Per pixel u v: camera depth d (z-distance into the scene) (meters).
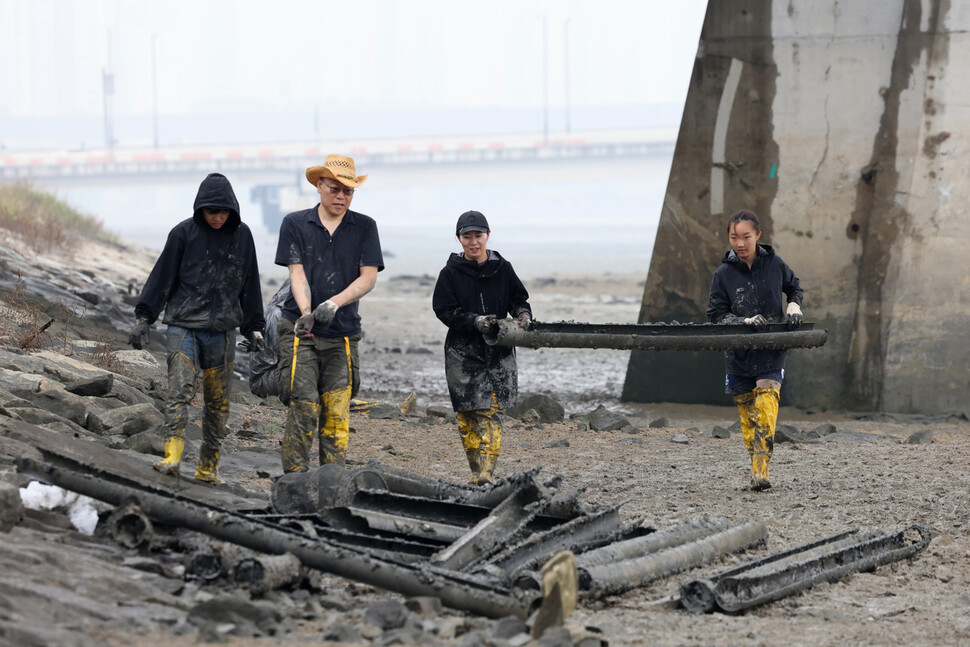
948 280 37.41
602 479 23.98
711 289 23.48
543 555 14.92
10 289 37.09
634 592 15.25
